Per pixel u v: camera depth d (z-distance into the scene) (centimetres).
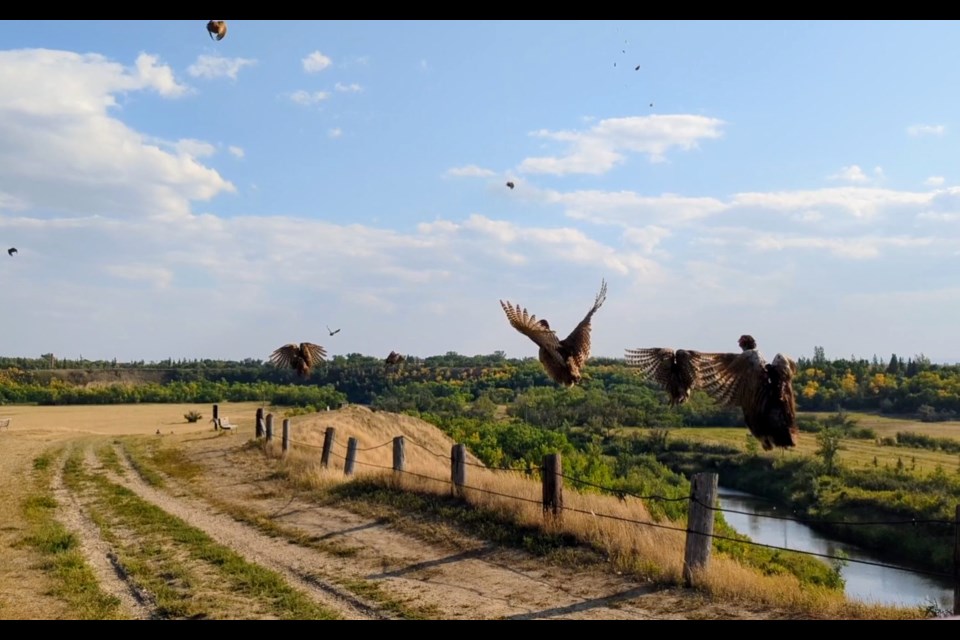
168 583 1574
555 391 11194
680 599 1343
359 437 4388
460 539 1814
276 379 15575
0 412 9456
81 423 7256
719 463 8638
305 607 1402
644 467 7731
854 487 7162
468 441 6731
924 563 5266
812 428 11275
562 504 1773
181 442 4247
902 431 11019
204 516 2273
